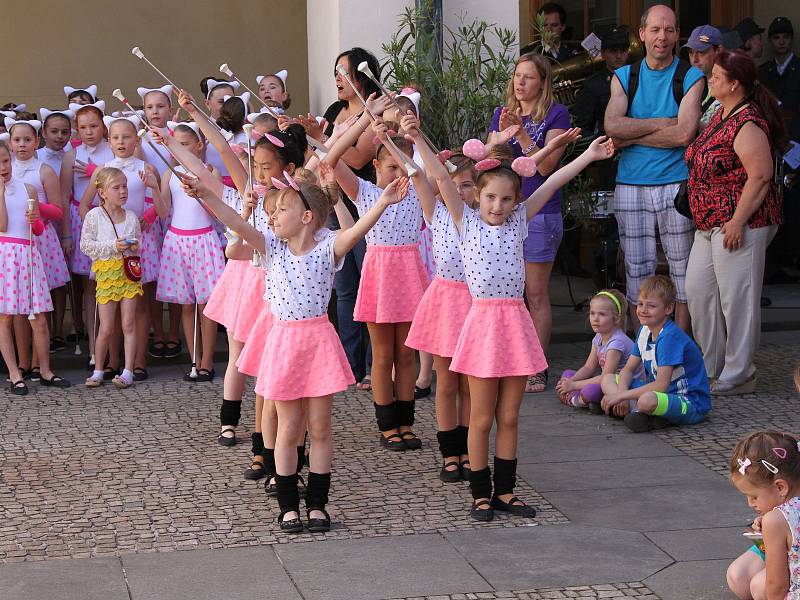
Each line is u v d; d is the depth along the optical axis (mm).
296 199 4598
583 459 5617
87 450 5793
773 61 10531
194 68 10367
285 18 10461
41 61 10172
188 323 7395
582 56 9352
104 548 4484
